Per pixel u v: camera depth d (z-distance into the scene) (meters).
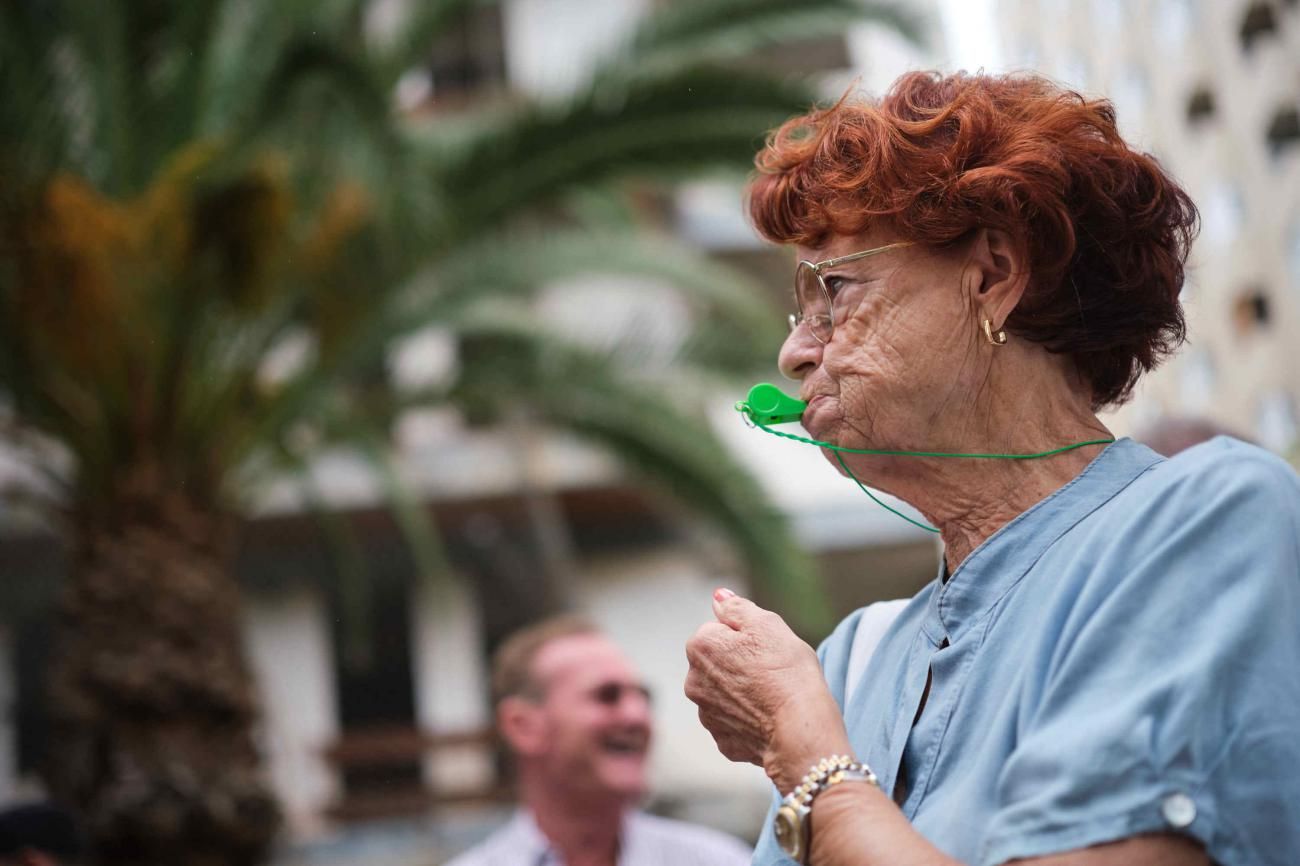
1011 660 1.50
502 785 13.92
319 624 14.95
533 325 8.42
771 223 1.73
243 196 6.99
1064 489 1.58
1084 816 1.31
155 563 7.64
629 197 10.19
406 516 10.22
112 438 7.66
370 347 8.10
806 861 1.48
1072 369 1.67
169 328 7.40
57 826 3.94
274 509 14.00
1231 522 1.42
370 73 6.79
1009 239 1.61
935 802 1.49
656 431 8.41
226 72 7.85
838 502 14.34
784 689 1.57
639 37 7.95
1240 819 1.30
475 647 14.99
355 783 14.33
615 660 3.71
